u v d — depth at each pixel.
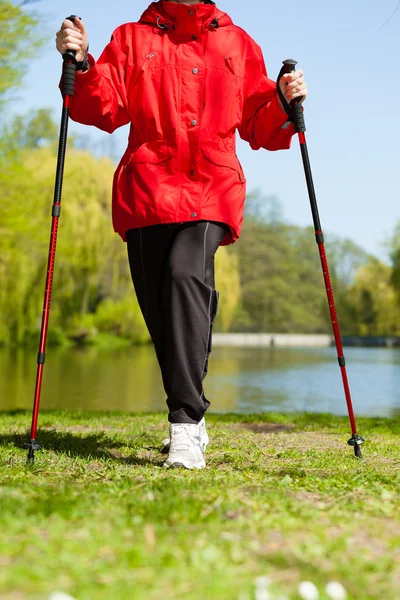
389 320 65.88
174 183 3.55
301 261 77.00
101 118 3.71
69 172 26.72
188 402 3.44
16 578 1.52
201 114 3.58
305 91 3.79
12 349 34.41
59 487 2.53
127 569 1.64
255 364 30.14
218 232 3.57
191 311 3.43
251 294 71.56
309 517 2.21
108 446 4.45
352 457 4.06
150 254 3.61
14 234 17.12
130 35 3.72
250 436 5.40
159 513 2.13
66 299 28.50
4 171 15.61
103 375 20.84
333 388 18.05
